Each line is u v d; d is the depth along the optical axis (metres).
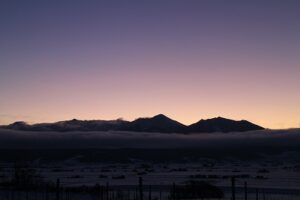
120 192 97.88
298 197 99.31
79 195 84.88
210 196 99.56
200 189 100.38
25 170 101.75
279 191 120.25
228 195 105.25
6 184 95.00
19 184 94.38
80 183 162.12
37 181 100.75
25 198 74.75
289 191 119.88
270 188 134.38
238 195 105.88
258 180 195.50
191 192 99.88
